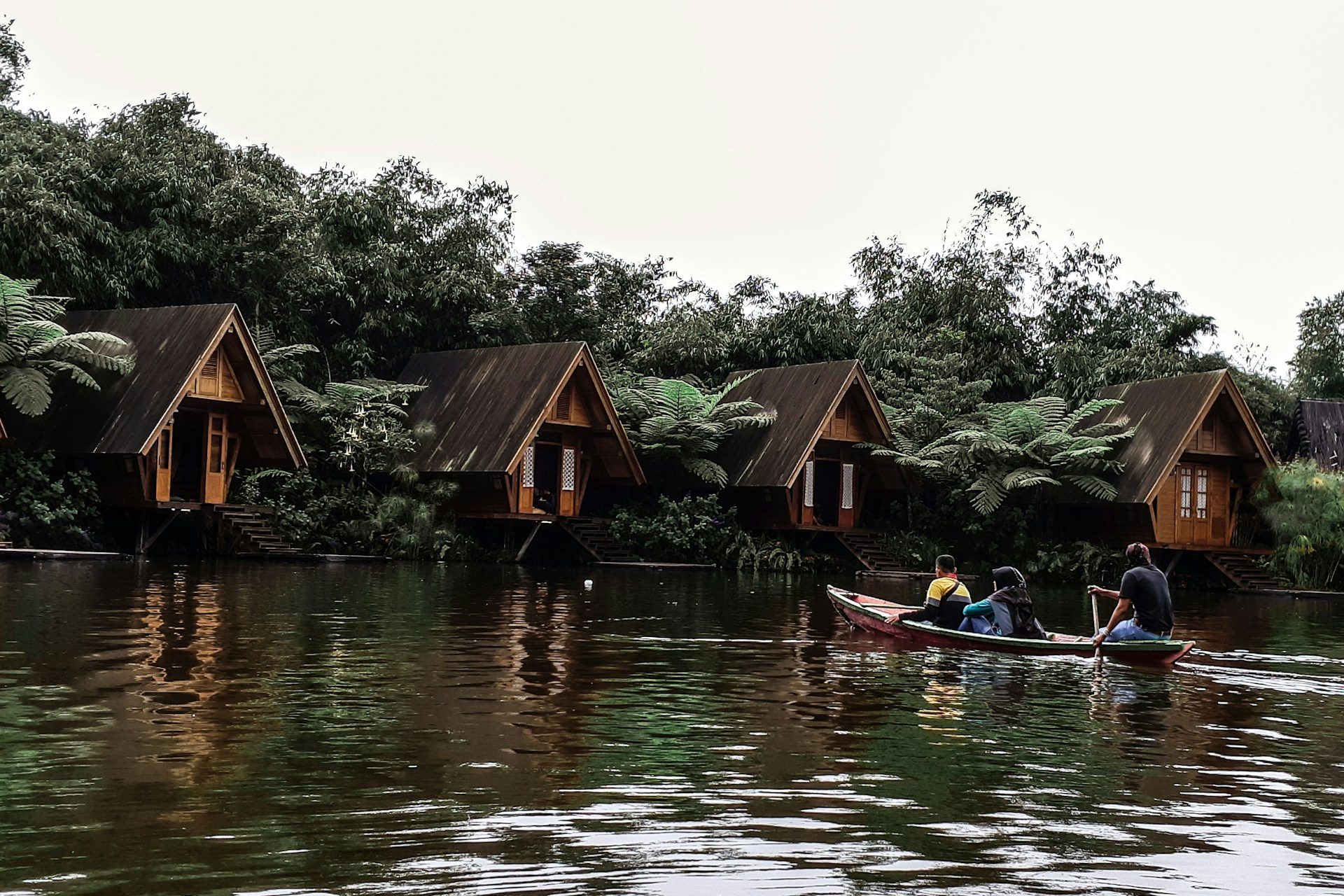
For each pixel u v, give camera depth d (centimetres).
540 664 1279
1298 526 3644
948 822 696
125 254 3556
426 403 3750
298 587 2170
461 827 661
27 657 1197
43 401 2791
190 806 687
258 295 3800
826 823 686
